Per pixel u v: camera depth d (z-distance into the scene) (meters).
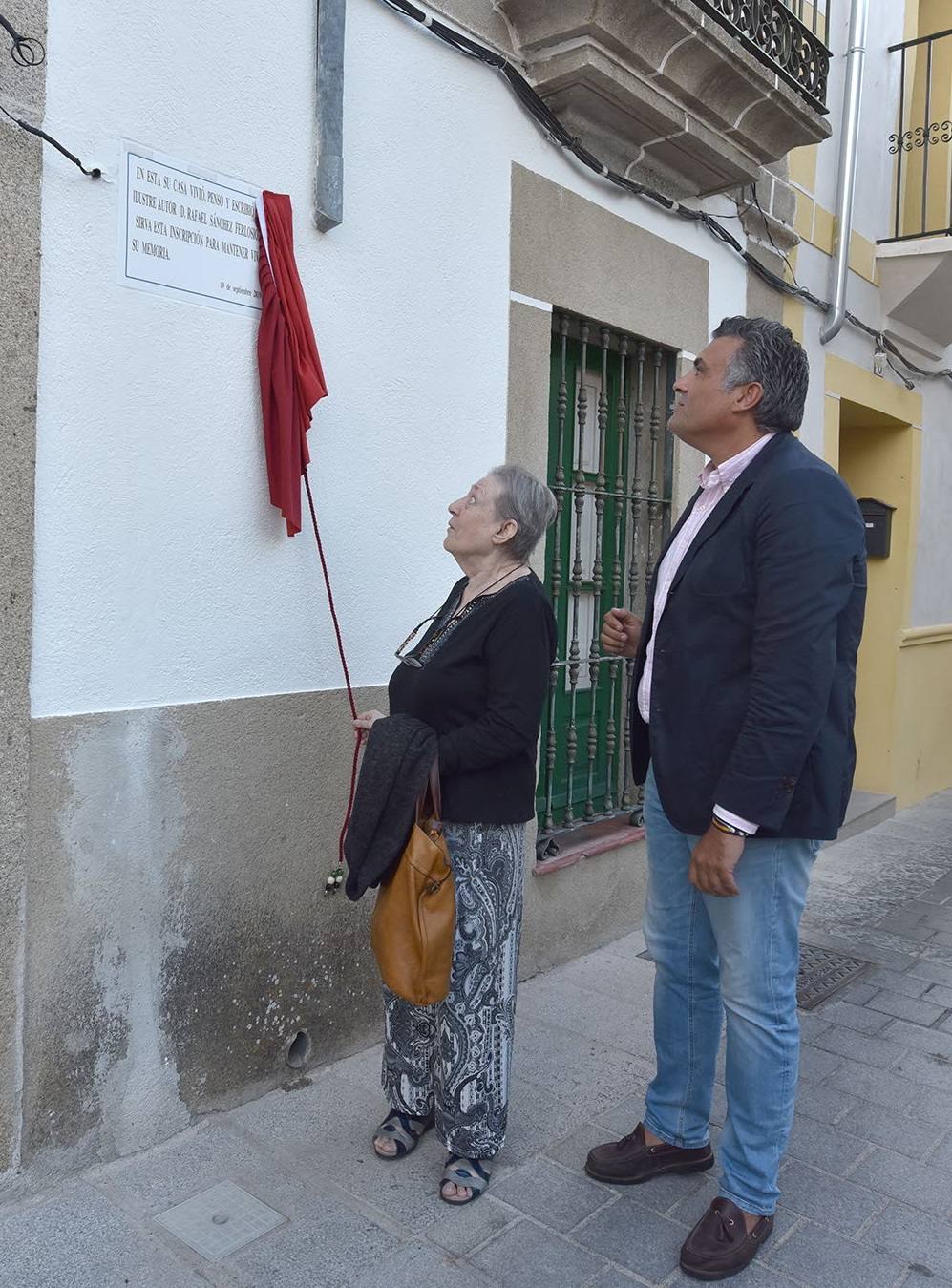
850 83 5.48
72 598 2.37
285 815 2.88
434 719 2.40
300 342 2.75
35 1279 2.13
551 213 3.72
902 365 6.70
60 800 2.36
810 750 2.13
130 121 2.41
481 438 3.48
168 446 2.54
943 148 6.74
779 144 4.32
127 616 2.48
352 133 2.96
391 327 3.12
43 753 2.32
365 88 2.99
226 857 2.73
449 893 2.29
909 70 6.54
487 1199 2.48
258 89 2.68
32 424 2.25
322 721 2.96
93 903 2.44
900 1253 2.37
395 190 3.11
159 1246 2.25
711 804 2.23
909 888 5.34
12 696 2.25
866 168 6.08
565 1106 2.93
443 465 3.33
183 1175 2.51
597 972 3.89
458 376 3.37
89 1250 2.23
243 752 2.75
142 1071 2.59
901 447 6.91
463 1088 2.44
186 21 2.50
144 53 2.42
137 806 2.52
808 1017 3.72
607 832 4.29
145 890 2.55
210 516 2.65
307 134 2.82
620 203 4.06
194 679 2.64
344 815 3.05
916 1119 2.99
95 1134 2.50
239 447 2.71
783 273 5.27
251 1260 2.23
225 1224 2.34
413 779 2.26
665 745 2.31
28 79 2.20
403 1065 2.62
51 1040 2.38
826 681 2.06
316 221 2.85
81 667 2.40
